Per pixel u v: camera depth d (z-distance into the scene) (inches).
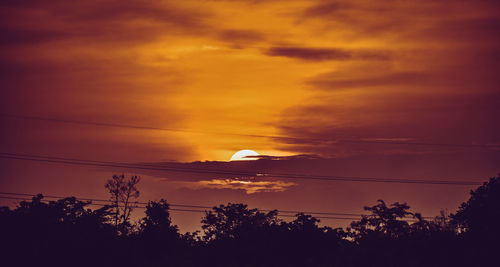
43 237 2169.0
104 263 2253.9
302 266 2444.6
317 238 2459.4
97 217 2348.7
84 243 2208.4
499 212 2338.8
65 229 2233.0
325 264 2407.7
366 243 2449.6
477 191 2452.0
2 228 2153.1
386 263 2384.4
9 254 2132.1
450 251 2369.6
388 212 2527.1
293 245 2439.7
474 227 2405.3
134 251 2380.7
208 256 2465.6
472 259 2293.3
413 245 2422.5
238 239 2503.7
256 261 2432.3
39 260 2153.1
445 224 2524.6
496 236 2285.9
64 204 2322.8
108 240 2317.9
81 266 2208.4
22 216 2190.0
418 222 2514.8
